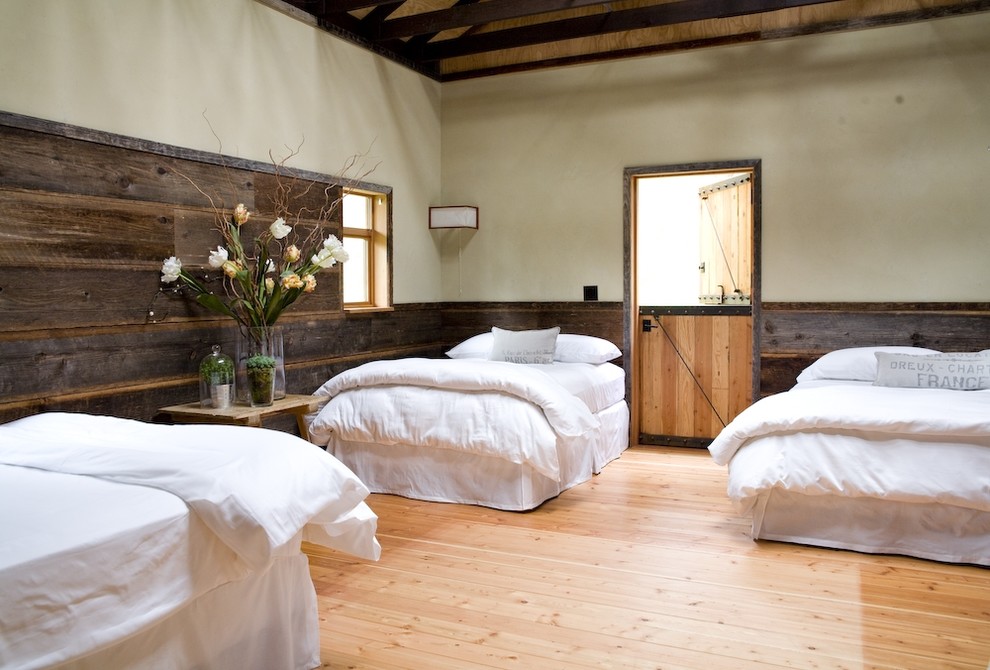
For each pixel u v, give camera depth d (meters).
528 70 5.87
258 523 1.83
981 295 4.76
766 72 5.19
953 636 2.48
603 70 5.66
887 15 4.86
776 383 5.22
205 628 1.93
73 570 1.53
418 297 5.94
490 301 6.10
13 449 2.24
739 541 3.48
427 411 4.10
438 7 5.64
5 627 1.40
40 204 3.15
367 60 5.27
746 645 2.42
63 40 3.25
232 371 3.73
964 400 3.48
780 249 5.19
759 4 4.57
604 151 5.68
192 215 3.88
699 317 5.66
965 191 4.77
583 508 4.02
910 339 4.89
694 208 7.09
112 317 3.46
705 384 5.68
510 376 4.01
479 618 2.64
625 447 5.61
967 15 4.71
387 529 3.68
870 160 4.96
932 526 3.21
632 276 5.68
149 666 1.76
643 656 2.35
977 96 4.71
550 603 2.77
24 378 3.10
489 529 3.67
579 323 5.80
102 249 3.41
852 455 3.27
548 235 5.89
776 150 5.18
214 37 4.02
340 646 2.44
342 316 5.02
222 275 4.05
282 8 4.46
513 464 3.99
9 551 1.47
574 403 4.05
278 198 4.45
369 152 5.30
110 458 2.06
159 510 1.78
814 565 3.16
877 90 4.93
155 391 3.68
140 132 3.61
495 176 6.05
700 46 5.31
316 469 2.15
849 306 5.02
